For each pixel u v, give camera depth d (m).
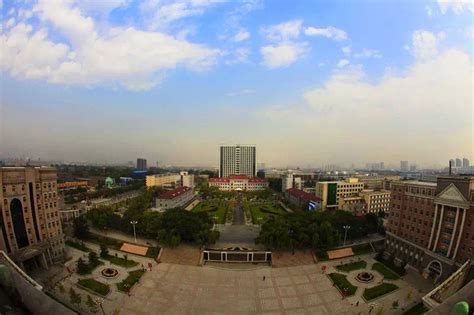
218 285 77.06
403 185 94.81
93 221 117.75
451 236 76.88
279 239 94.31
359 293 72.38
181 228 101.50
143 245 101.38
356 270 86.12
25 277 58.00
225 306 66.62
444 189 78.44
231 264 92.19
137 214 120.19
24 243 81.19
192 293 72.50
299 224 102.62
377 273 83.94
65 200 191.50
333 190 168.12
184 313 63.62
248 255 94.88
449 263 75.19
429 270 81.06
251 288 75.56
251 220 147.62
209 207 183.38
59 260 90.38
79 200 193.25
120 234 115.75
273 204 197.75
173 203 169.50
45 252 85.88
